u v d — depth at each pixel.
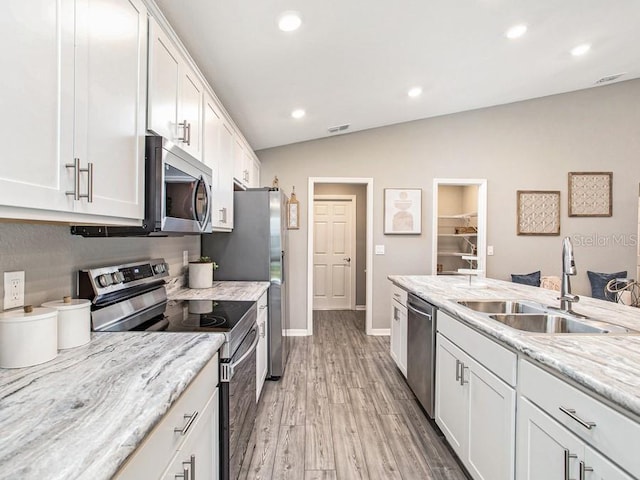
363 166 4.34
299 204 4.34
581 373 0.94
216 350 1.25
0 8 0.70
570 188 4.35
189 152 1.78
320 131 4.05
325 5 1.80
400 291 2.93
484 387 1.49
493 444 1.41
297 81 2.65
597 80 3.93
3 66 0.71
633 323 1.52
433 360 2.15
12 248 1.08
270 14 1.79
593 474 0.91
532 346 1.17
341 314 5.44
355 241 5.78
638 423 0.80
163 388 0.86
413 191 4.34
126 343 1.22
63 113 0.88
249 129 3.59
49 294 1.24
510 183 4.35
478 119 4.33
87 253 1.46
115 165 1.13
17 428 0.68
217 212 2.33
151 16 1.37
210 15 1.74
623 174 4.35
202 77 1.98
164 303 1.94
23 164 0.76
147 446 0.74
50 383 0.88
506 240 4.36
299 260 4.33
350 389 2.75
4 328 0.97
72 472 0.55
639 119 4.32
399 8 1.96
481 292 2.38
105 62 1.07
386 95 3.31
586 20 2.46
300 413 2.37
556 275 4.37
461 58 2.76
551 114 4.33
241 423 1.61
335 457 1.90
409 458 1.90
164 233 1.60
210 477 1.24
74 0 0.92
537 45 2.75
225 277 2.96
